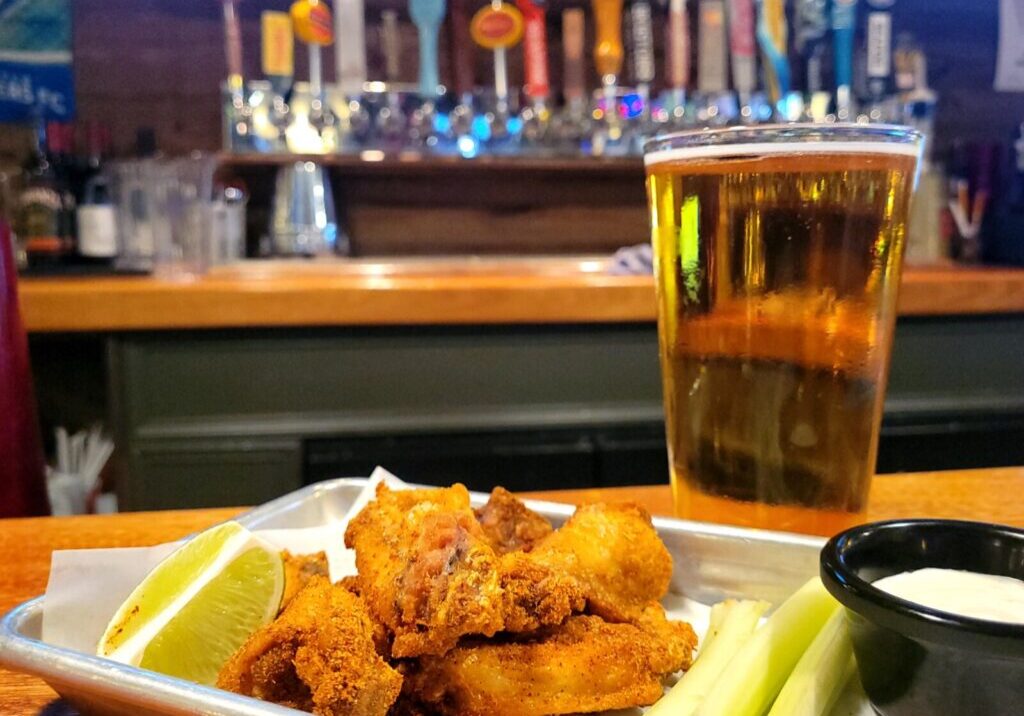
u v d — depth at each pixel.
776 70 1.12
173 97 1.15
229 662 0.20
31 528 0.35
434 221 1.21
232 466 0.85
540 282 0.88
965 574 0.22
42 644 0.19
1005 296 0.94
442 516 0.22
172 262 1.01
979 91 1.32
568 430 0.89
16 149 1.11
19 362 0.50
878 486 0.39
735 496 0.28
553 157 1.15
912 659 0.19
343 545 0.29
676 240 0.27
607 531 0.26
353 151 1.12
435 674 0.21
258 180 1.17
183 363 0.83
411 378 0.87
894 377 0.95
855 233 0.25
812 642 0.22
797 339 0.26
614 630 0.23
